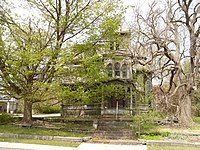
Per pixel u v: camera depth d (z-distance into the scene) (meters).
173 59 23.05
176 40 23.77
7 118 21.02
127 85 24.41
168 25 23.72
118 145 13.77
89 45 18.00
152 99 19.34
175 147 13.32
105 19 17.64
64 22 17.73
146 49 23.23
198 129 19.75
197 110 35.62
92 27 18.11
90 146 13.13
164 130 18.78
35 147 11.85
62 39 18.69
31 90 16.88
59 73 16.59
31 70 16.89
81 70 17.39
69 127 18.98
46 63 16.94
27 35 17.53
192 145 13.86
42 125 19.11
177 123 22.39
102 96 20.11
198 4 22.80
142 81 19.98
